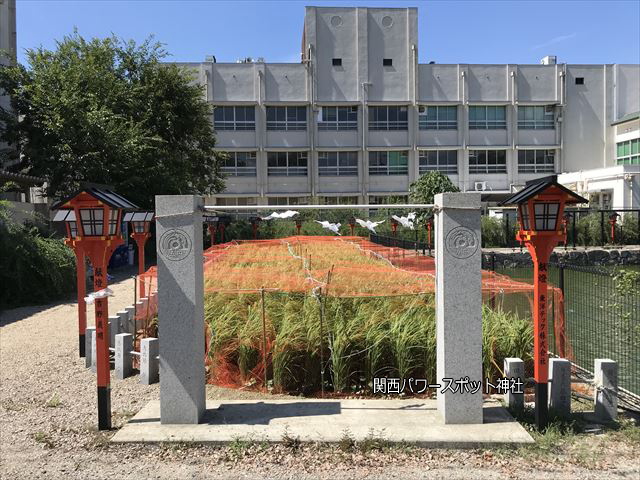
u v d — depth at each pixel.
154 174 23.81
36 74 22.47
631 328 7.46
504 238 27.44
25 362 7.38
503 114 38.56
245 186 37.41
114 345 7.10
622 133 38.59
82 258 7.64
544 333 4.85
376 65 37.28
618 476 4.01
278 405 5.41
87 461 4.31
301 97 37.16
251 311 6.68
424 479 3.98
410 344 6.07
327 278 7.84
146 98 25.66
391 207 5.18
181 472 4.12
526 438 4.53
